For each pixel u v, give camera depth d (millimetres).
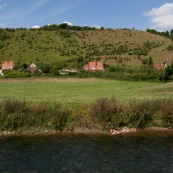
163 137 29531
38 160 22047
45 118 32438
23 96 48000
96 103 34031
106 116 32781
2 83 84875
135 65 180625
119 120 32781
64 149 24938
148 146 26031
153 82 87875
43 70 135125
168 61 155875
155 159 22312
